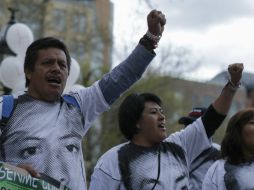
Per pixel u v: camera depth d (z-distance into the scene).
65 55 5.95
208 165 9.54
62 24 47.69
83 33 48.22
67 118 5.73
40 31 43.78
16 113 5.59
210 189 8.23
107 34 46.75
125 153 7.42
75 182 5.58
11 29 15.62
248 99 11.24
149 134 7.54
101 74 39.50
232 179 8.05
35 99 5.70
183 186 7.23
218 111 7.39
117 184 7.30
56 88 5.74
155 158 7.33
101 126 36.09
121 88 6.05
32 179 5.32
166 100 45.03
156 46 6.12
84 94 5.96
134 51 6.09
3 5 41.41
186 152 7.48
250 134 8.27
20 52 15.62
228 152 8.37
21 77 14.91
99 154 35.88
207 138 7.45
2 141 5.52
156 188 7.12
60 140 5.57
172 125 44.66
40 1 43.56
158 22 6.09
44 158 5.45
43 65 5.78
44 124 5.58
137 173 7.23
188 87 53.59
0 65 15.38
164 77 43.53
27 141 5.48
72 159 5.61
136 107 7.63
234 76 7.27
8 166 5.27
